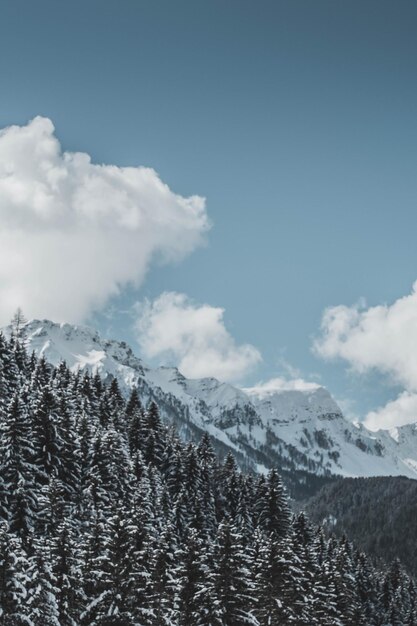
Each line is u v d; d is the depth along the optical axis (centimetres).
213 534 8925
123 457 8019
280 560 6125
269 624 5969
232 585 5212
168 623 4847
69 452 7244
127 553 4759
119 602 4622
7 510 5809
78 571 4562
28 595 3941
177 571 5319
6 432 6259
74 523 6412
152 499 8119
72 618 4519
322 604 7300
